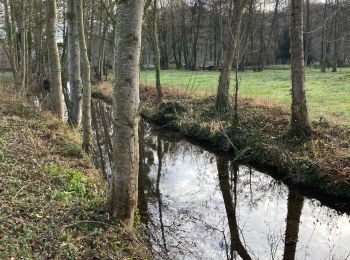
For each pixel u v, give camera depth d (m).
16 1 25.02
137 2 6.36
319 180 11.88
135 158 7.09
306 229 10.00
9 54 27.56
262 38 52.00
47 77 32.50
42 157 10.56
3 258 5.27
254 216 10.68
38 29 30.95
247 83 32.06
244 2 17.83
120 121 6.84
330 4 47.25
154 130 20.91
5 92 21.98
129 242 6.87
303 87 13.87
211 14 52.25
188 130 18.64
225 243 8.82
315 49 59.25
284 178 12.88
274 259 8.34
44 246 5.93
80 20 11.55
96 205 7.70
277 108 18.69
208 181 13.32
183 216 10.09
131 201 7.23
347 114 17.47
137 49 6.57
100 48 37.97
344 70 47.12
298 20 13.44
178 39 60.44
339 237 9.56
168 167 14.96
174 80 37.31
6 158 9.65
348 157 12.25
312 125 15.37
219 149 16.30
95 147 16.08
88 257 6.03
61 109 16.86
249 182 13.36
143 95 27.05
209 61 66.31
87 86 12.07
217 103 19.17
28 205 7.16
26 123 14.17
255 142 14.78
